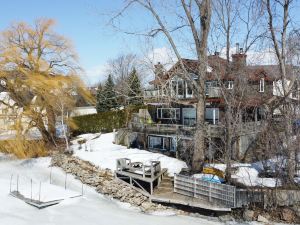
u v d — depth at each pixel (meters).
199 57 28.84
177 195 25.86
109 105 61.62
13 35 43.12
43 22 43.84
